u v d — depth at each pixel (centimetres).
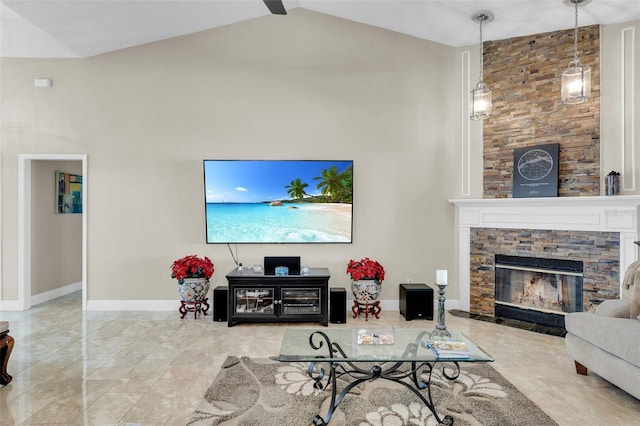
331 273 450
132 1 367
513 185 408
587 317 267
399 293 448
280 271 397
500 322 404
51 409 229
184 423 213
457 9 380
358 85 450
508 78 417
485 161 431
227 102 448
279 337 360
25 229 458
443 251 454
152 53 447
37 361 302
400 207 452
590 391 253
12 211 454
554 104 390
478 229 434
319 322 408
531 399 242
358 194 451
